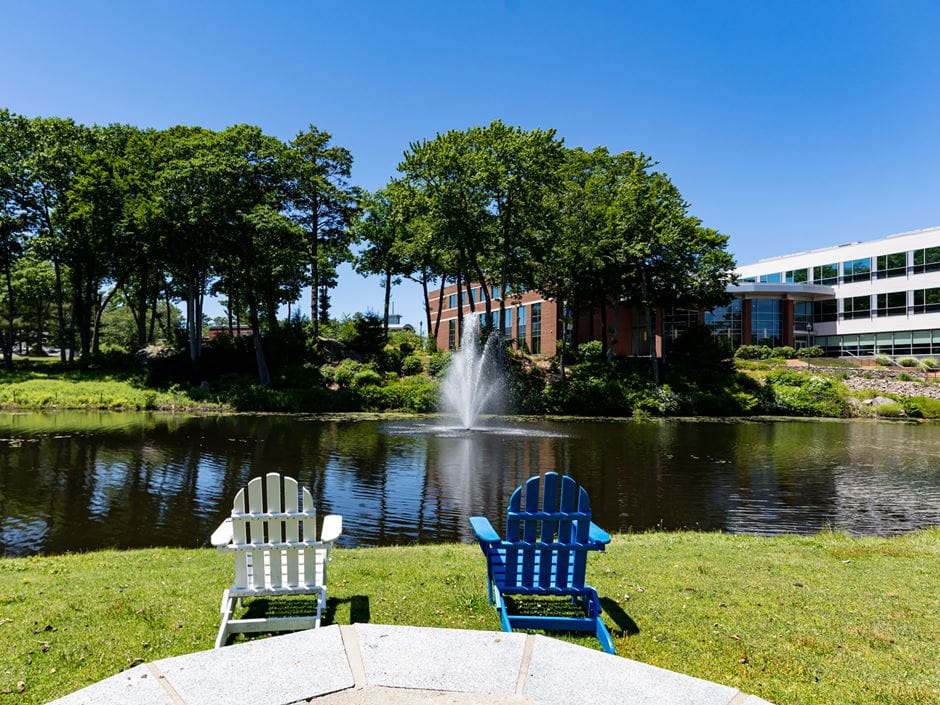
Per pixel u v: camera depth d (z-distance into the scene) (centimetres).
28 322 5628
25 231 3756
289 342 3853
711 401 3322
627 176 3762
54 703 283
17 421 2305
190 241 3303
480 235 3519
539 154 3303
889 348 5106
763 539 805
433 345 4312
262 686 302
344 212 4366
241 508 429
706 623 455
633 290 3953
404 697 295
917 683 361
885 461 1683
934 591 544
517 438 2036
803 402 3434
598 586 543
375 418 2716
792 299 5259
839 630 444
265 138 3288
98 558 680
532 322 4900
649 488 1256
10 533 862
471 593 519
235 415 2722
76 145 3659
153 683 302
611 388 3322
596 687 307
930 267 4856
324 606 432
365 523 946
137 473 1301
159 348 3909
